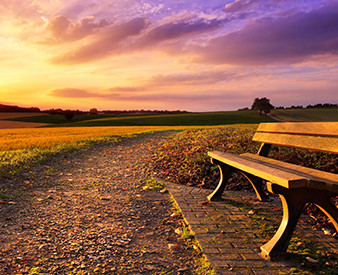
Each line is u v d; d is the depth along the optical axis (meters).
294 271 2.34
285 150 6.50
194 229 3.27
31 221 3.51
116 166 7.74
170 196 4.80
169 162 7.50
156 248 2.91
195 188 5.19
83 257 2.65
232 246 2.83
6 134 26.08
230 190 5.08
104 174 6.71
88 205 4.28
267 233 3.14
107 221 3.64
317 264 2.45
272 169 3.02
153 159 8.39
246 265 2.44
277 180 2.57
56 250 2.77
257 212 3.85
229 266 2.43
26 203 4.21
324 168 5.27
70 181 5.86
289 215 2.63
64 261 2.56
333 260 2.52
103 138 13.80
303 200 2.64
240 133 10.29
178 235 3.24
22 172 6.16
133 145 12.05
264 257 2.59
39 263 2.49
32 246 2.82
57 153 9.00
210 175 5.89
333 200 3.96
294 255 2.63
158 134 16.62
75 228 3.35
